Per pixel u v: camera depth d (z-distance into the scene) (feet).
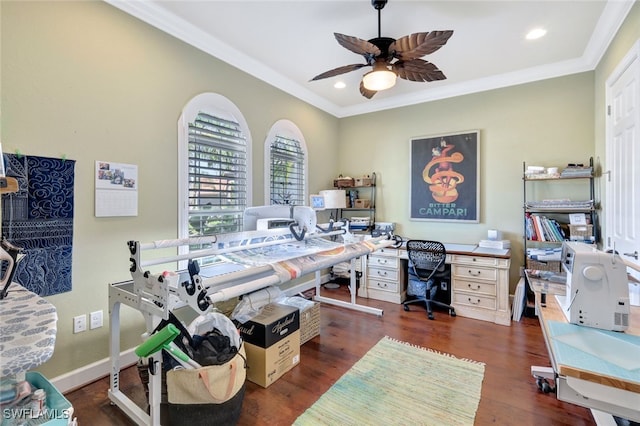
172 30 8.18
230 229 10.03
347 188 15.38
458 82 12.19
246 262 6.41
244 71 10.43
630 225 7.38
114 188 7.14
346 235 9.87
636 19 6.82
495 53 9.81
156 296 4.97
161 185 8.09
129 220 7.45
